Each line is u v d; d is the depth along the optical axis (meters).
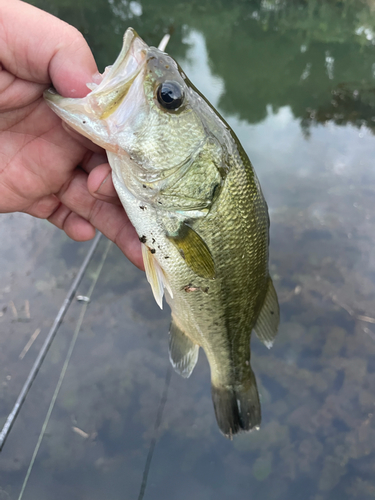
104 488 0.35
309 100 0.96
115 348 0.43
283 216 0.59
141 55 0.19
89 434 0.37
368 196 0.62
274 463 0.36
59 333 0.44
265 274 0.25
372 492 0.35
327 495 0.35
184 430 0.38
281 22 1.51
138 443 0.37
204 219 0.21
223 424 0.27
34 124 0.23
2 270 0.49
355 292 0.49
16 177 0.25
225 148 0.21
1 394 0.39
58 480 0.35
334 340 0.44
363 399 0.40
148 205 0.21
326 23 1.50
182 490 0.35
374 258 0.52
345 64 1.18
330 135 0.80
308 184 0.66
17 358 0.42
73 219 0.29
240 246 0.22
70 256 0.52
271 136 0.80
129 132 0.20
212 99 1.00
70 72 0.20
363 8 1.57
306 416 0.39
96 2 1.38
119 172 0.21
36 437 0.37
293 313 0.47
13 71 0.20
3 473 0.35
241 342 0.26
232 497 0.35
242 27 1.48
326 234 0.56
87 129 0.19
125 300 0.47
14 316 0.45
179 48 1.23
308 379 0.41
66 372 0.41
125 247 0.28
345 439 0.37
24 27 0.19
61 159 0.25
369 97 0.96
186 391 0.41
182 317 0.25
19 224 0.55
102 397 0.40
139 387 0.41
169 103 0.20
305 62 1.21
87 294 0.48
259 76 1.12
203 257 0.22
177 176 0.21
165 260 0.22
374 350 0.43
